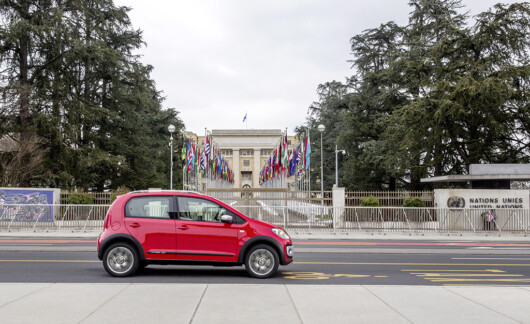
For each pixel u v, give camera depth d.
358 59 55.06
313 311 7.18
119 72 48.16
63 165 40.03
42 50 39.53
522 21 37.62
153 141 62.66
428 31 47.19
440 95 38.31
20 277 10.39
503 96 34.97
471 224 25.20
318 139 66.62
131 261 10.46
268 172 55.53
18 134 39.09
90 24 43.25
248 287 9.07
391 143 43.22
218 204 10.75
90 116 42.03
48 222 25.17
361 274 11.33
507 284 9.99
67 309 7.17
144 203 10.73
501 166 29.94
